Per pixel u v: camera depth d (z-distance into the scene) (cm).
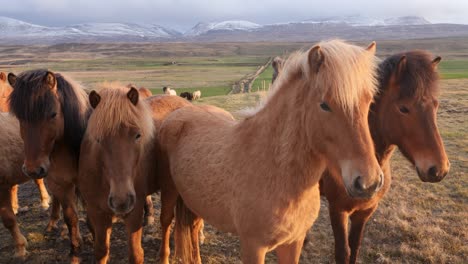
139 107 340
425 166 315
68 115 388
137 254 370
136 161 337
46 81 366
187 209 406
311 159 271
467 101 1588
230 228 327
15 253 473
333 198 361
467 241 485
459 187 649
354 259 400
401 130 327
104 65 8162
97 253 388
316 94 242
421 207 584
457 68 4494
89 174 365
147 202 549
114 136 319
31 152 363
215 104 1733
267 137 292
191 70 6400
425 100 314
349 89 222
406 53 331
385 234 506
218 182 321
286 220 284
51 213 538
